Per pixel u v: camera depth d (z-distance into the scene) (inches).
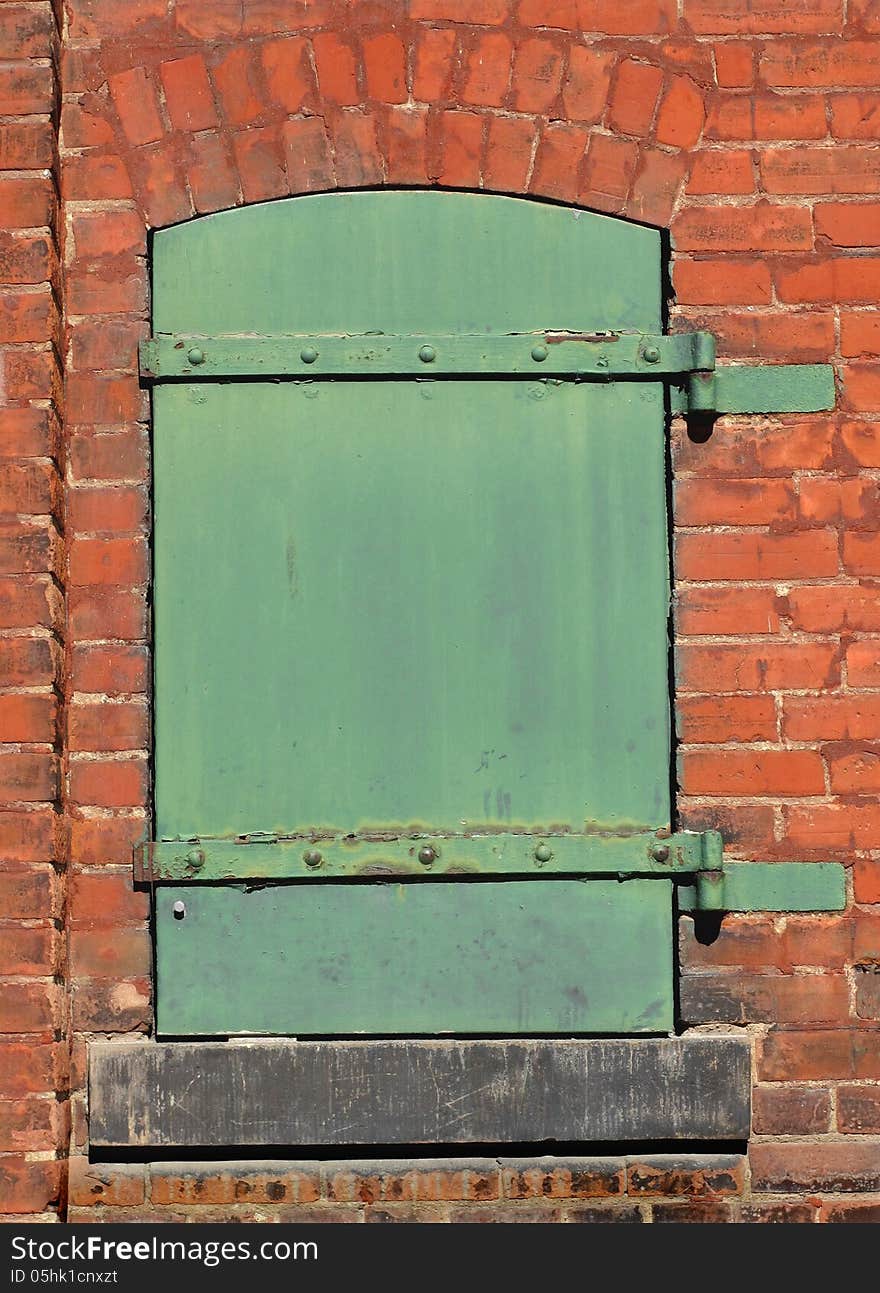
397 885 144.2
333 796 143.9
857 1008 143.4
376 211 147.9
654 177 148.2
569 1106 141.3
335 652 144.7
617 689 145.0
